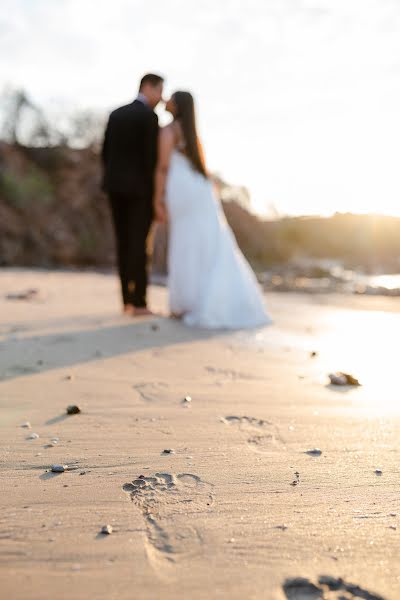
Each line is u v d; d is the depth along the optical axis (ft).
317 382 7.57
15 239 74.95
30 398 6.42
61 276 33.53
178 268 13.62
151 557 3.10
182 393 6.83
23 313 14.15
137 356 9.11
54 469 4.33
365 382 7.62
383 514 3.67
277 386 7.30
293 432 5.41
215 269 13.24
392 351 10.01
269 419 5.83
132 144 13.43
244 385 7.32
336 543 3.29
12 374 7.57
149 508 3.71
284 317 15.17
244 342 10.84
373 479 4.27
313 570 3.00
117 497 3.87
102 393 6.73
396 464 4.59
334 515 3.65
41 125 100.99
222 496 3.92
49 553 3.11
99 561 3.04
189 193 13.35
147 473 4.33
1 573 2.91
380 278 42.42
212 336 11.46
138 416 5.84
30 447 4.86
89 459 4.60
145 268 14.26
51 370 7.89
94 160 97.04
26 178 83.76
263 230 117.91
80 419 5.70
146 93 13.85
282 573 2.97
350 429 5.52
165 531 3.40
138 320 13.44
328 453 4.84
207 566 3.02
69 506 3.72
